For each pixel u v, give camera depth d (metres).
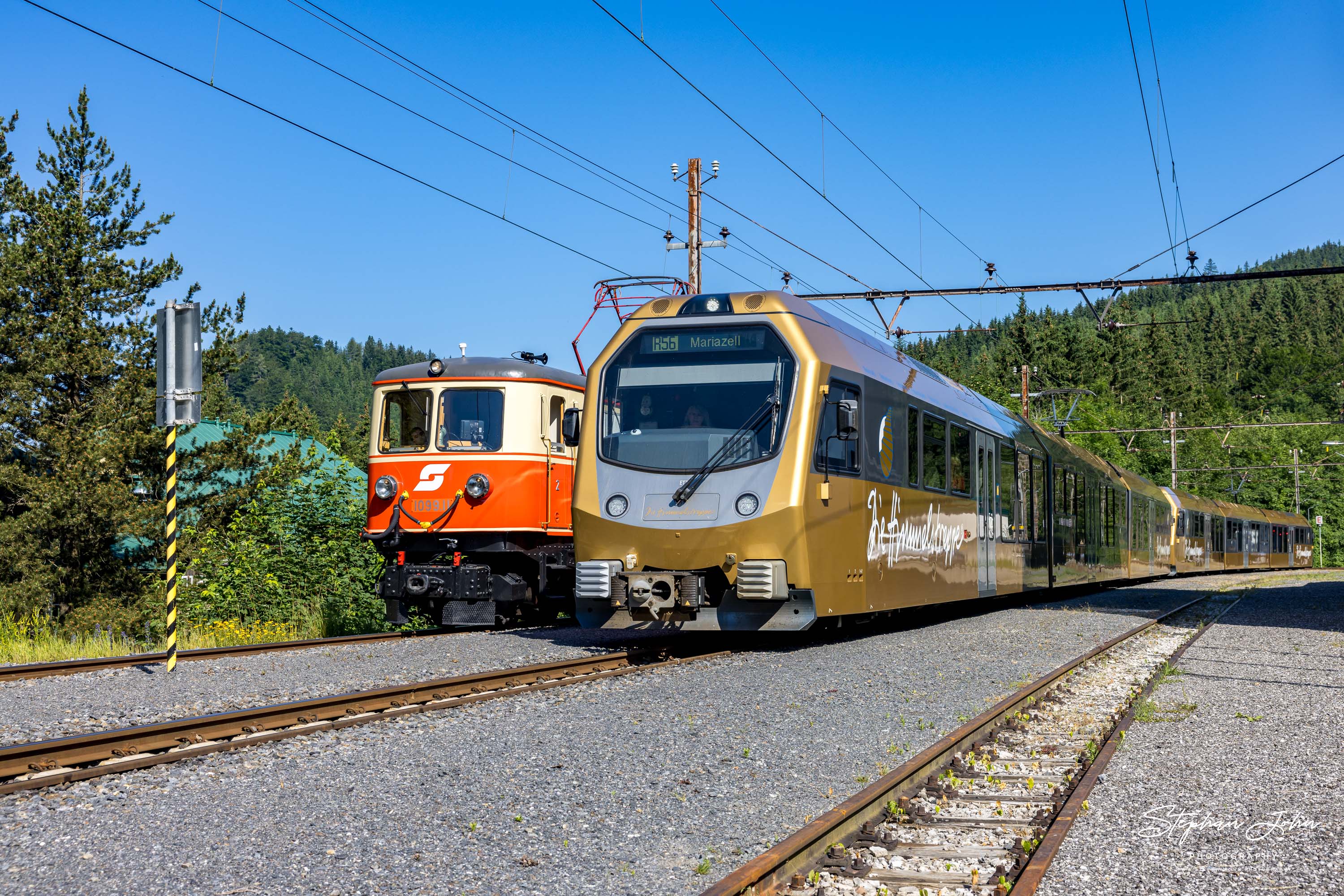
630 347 13.30
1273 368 175.00
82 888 4.80
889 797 6.18
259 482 25.75
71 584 25.84
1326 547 91.81
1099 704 10.20
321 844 5.44
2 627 16.52
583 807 6.14
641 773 6.88
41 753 6.84
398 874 5.01
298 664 12.02
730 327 13.01
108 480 25.72
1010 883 5.00
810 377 12.59
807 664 11.89
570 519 16.81
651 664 11.95
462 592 15.70
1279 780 7.10
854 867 5.13
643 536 12.55
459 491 15.72
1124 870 5.22
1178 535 41.12
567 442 13.27
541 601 16.92
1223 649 15.12
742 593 12.20
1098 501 27.53
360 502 21.31
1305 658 14.02
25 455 26.81
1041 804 6.38
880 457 14.15
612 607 12.88
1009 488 19.89
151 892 4.76
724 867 5.16
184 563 23.84
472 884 4.89
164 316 11.91
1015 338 123.06
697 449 12.62
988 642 14.60
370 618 20.33
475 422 15.88
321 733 8.06
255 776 6.79
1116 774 7.23
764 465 12.34
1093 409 88.44
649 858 5.29
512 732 8.12
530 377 16.02
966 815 6.16
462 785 6.59
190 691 10.14
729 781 6.73
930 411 16.08
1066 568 23.98
